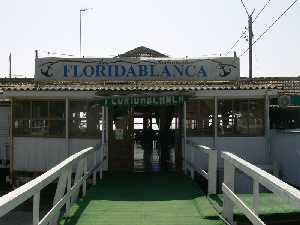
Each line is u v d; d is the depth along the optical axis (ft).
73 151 46.01
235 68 53.21
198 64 53.26
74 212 27.32
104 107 46.01
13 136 46.52
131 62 53.01
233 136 46.09
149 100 43.37
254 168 19.07
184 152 45.85
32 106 46.34
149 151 64.80
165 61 53.26
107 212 27.99
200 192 34.71
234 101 46.19
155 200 31.96
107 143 46.85
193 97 45.16
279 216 25.14
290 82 58.80
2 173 50.98
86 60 53.16
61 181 23.17
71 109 46.14
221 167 45.55
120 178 42.27
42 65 53.47
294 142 39.63
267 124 45.80
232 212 24.66
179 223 25.23
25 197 15.12
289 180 40.65
